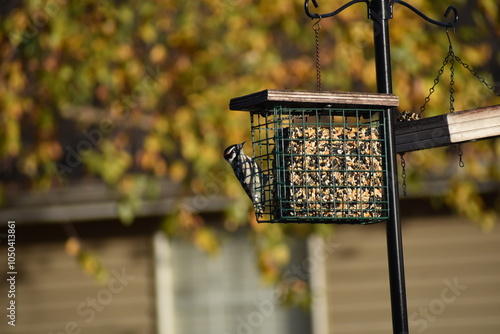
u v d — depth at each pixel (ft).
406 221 59.11
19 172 61.00
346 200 31.04
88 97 56.49
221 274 61.05
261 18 54.44
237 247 61.21
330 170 31.14
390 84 29.84
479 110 30.53
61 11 54.39
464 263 58.65
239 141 52.26
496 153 55.16
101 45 54.60
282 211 30.96
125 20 54.44
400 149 31.50
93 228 61.11
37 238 61.11
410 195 56.80
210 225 60.75
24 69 56.70
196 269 61.11
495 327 58.29
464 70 54.44
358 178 31.14
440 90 53.57
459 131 30.53
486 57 55.83
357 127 31.12
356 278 58.95
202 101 52.44
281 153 31.17
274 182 31.71
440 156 54.03
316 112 30.71
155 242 60.75
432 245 58.90
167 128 53.42
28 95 56.44
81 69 54.49
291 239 59.52
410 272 58.70
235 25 53.57
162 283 60.54
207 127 52.44
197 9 55.36
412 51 53.16
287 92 28.27
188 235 57.36
